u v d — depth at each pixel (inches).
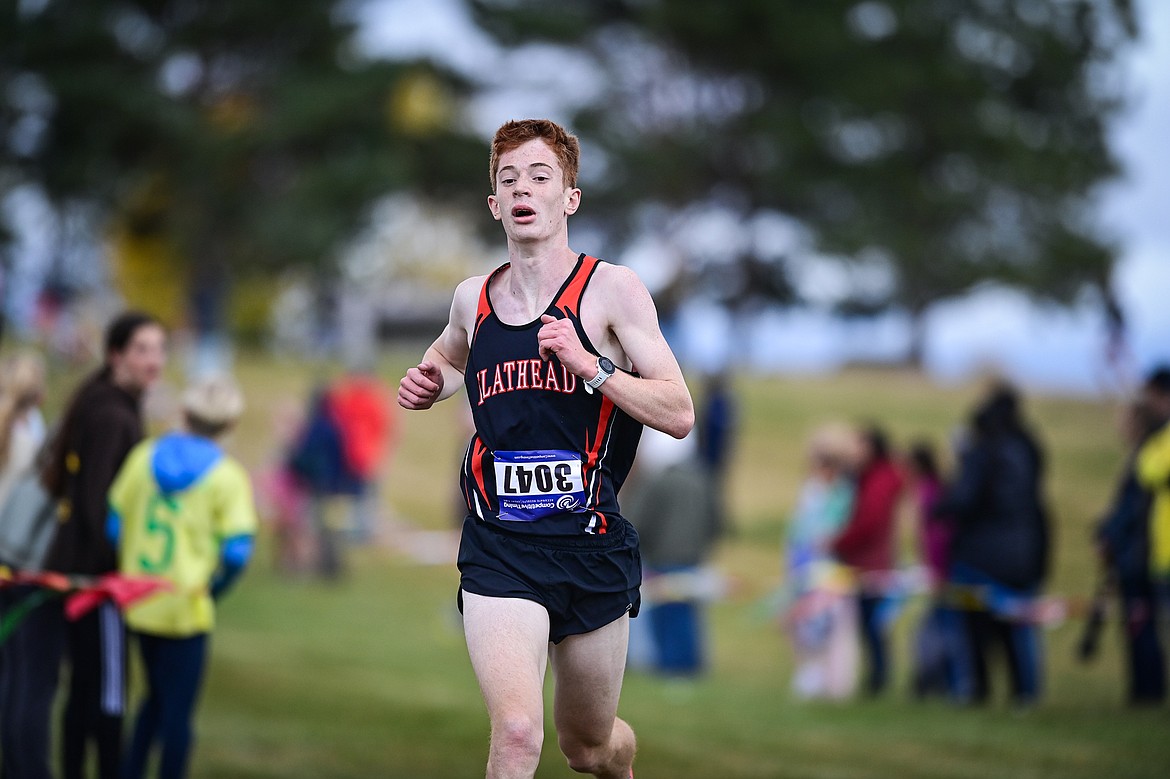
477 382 611.2
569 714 626.2
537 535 601.0
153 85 5054.1
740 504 3176.7
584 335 602.5
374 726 1178.0
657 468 1632.6
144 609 839.7
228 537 860.6
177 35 5216.5
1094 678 1615.4
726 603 2297.0
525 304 609.6
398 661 1608.0
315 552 2330.2
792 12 5984.3
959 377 4849.9
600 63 6309.1
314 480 2335.1
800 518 1631.4
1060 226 6525.6
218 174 5162.4
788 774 1032.8
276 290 6515.8
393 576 2404.0
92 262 5378.9
